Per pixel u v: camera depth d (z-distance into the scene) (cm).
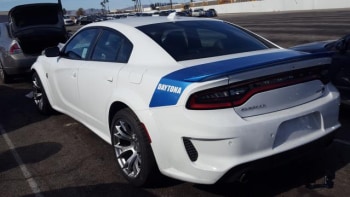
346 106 539
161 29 377
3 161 427
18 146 472
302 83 306
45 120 573
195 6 9450
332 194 318
